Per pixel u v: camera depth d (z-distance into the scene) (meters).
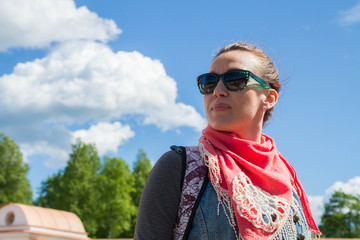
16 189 65.44
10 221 18.14
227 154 2.15
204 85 2.32
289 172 2.50
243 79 2.24
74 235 19.28
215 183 1.99
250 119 2.27
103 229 55.34
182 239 1.94
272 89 2.38
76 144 58.59
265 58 2.43
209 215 1.94
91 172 58.56
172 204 1.98
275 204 2.07
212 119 2.27
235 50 2.37
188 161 2.08
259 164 2.24
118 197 54.00
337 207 57.81
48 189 60.81
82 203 55.03
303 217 2.25
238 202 1.93
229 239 1.91
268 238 1.95
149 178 2.06
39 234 17.36
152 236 1.92
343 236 56.56
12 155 66.75
